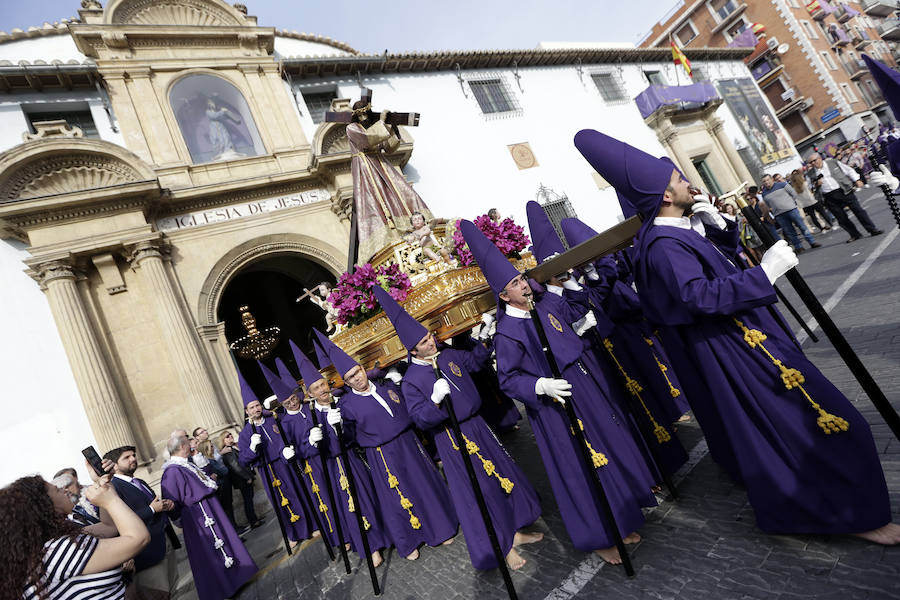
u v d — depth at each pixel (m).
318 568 4.38
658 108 17.84
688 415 4.42
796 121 30.80
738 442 2.07
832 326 1.80
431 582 3.18
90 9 9.67
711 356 2.10
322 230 10.29
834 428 1.81
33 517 1.76
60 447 7.15
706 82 19.50
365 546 3.43
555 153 15.41
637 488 2.59
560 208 14.71
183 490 4.32
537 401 2.60
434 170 13.15
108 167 8.32
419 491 3.69
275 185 10.05
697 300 1.94
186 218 9.16
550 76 16.89
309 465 4.83
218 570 4.26
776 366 1.93
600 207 15.41
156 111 9.56
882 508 1.78
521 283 2.62
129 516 1.91
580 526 2.53
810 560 1.96
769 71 31.17
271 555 5.25
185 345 8.00
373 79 13.19
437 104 13.92
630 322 3.78
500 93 15.37
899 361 3.29
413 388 3.19
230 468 6.52
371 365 5.06
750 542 2.24
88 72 9.17
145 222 8.35
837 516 1.85
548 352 2.46
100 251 7.96
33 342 7.46
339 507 4.42
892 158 3.03
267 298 17.08
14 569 1.66
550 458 2.67
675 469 3.13
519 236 5.37
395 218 7.46
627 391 3.16
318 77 12.34
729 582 2.03
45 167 7.91
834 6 33.12
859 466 1.79
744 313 2.04
